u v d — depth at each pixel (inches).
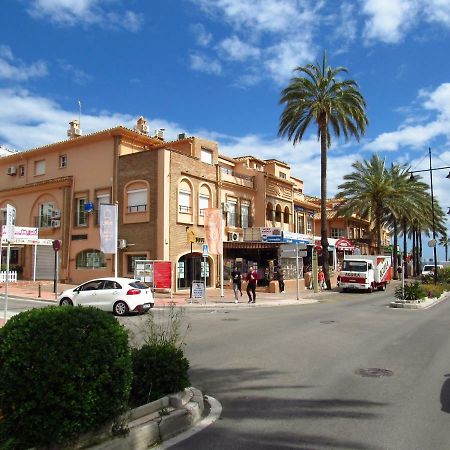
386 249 2925.7
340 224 2490.2
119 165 1230.3
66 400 175.2
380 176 1791.3
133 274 1186.0
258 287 1375.5
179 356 260.8
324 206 1413.6
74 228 1306.6
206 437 213.8
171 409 232.4
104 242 981.2
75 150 1336.1
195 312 805.2
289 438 211.9
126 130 1231.5
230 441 208.5
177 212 1190.9
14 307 831.1
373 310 835.4
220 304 944.9
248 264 1440.7
